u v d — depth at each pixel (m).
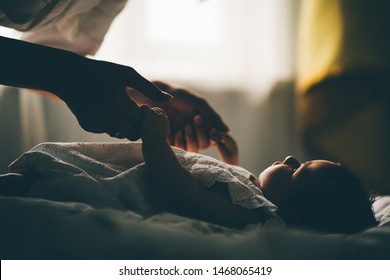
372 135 2.38
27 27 1.13
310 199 1.12
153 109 1.05
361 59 2.39
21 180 0.99
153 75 2.43
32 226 0.70
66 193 0.97
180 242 0.71
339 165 1.17
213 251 0.71
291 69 2.45
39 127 2.33
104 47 2.40
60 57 0.91
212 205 1.01
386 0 2.37
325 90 2.41
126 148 1.16
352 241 0.77
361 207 1.13
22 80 0.89
